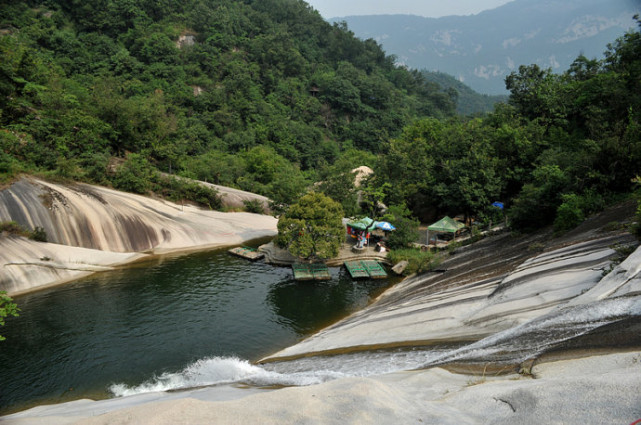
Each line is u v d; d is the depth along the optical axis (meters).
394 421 4.12
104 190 33.44
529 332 7.63
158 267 27.92
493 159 33.62
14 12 74.75
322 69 109.81
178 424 3.84
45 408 11.59
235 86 82.38
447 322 12.65
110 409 9.34
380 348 12.25
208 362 15.73
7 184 27.33
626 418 3.35
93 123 39.84
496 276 15.48
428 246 29.67
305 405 4.31
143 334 18.12
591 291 8.58
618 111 30.91
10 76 37.91
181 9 94.00
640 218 11.44
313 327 19.12
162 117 49.59
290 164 72.69
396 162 38.06
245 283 24.94
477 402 4.84
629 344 5.16
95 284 24.45
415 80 146.88
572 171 21.56
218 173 54.09
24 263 23.78
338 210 27.31
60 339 17.56
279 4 120.81
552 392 4.23
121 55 76.06
